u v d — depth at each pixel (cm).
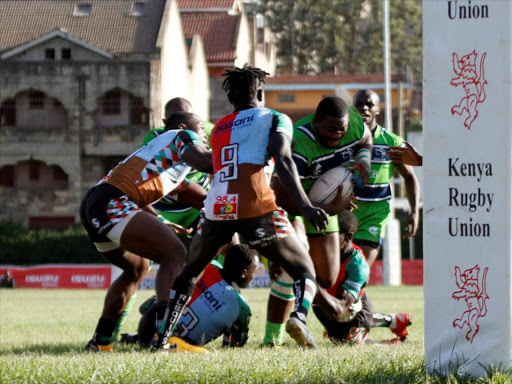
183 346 2402
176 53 16450
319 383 1598
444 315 1630
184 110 3031
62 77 15625
